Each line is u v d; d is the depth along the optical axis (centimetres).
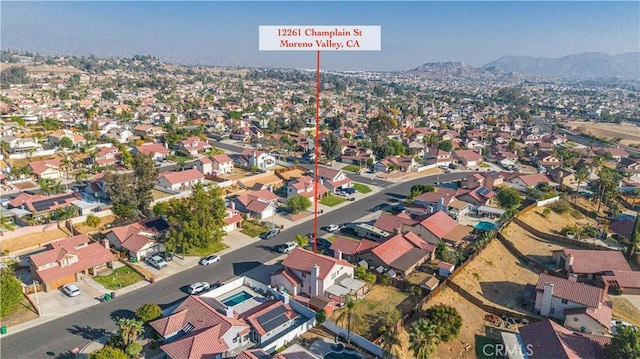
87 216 8094
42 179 10375
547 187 11538
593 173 13812
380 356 4716
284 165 13100
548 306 5797
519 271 7225
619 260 7019
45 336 4931
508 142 18238
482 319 5741
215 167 11981
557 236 8444
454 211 9275
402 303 5831
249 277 6444
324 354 4756
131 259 6756
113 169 11756
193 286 5941
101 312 5431
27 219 8181
